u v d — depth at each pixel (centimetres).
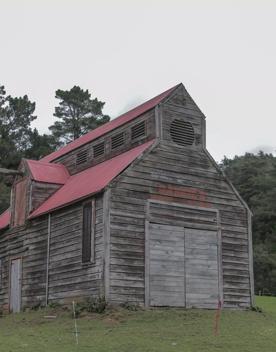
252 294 2677
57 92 8575
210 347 1562
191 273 2492
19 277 2845
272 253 7344
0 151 7488
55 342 1638
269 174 8806
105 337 1716
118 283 2258
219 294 2556
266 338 1745
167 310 2288
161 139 2591
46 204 2789
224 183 2752
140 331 1825
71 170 3131
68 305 2402
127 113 3020
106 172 2555
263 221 8006
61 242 2564
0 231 3170
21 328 2020
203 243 2580
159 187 2505
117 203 2352
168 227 2478
